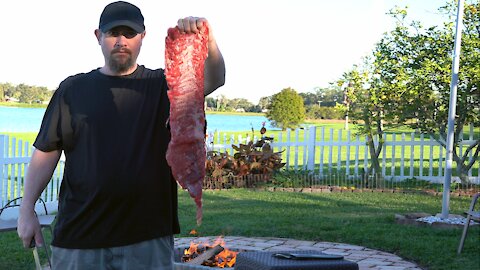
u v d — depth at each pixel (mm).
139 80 3248
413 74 15531
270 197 13773
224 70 3156
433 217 10516
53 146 3270
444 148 16312
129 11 3141
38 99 82250
